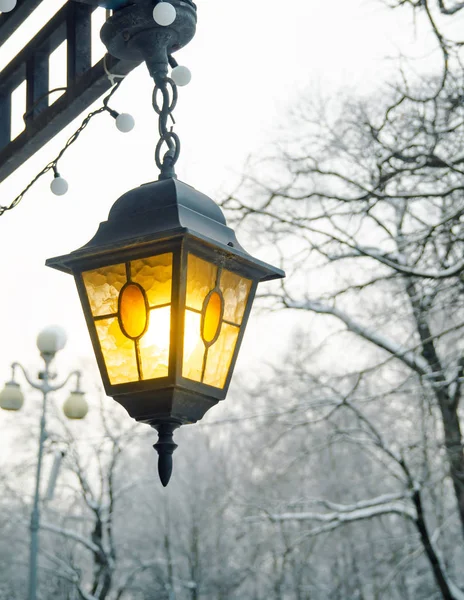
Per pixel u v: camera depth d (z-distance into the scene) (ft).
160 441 8.09
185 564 107.76
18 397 46.34
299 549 82.69
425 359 47.75
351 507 59.93
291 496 83.61
